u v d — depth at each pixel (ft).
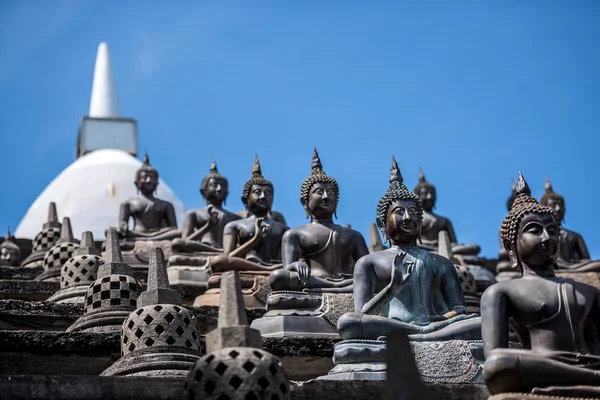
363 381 48.42
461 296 56.24
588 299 44.62
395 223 56.90
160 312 50.52
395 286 55.42
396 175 58.54
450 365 52.26
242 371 40.09
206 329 62.18
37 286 74.23
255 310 65.36
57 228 94.53
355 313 53.57
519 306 44.47
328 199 67.62
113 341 54.24
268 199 80.59
